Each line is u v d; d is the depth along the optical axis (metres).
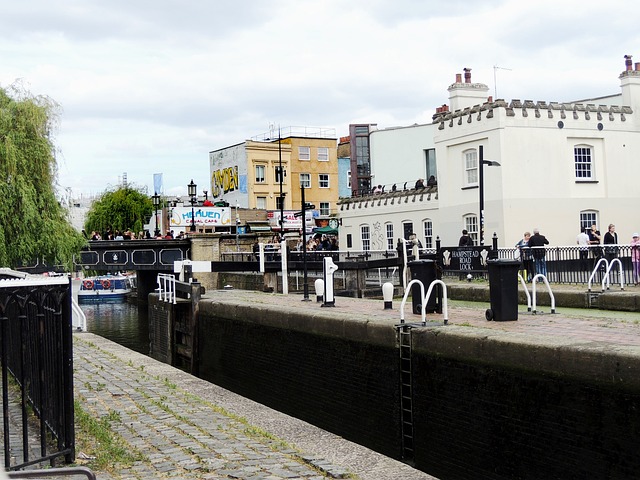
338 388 13.60
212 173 69.69
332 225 61.47
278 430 9.30
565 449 8.70
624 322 12.38
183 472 6.99
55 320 7.07
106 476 6.86
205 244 38.22
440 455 10.87
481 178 25.42
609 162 31.56
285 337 15.88
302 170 66.12
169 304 23.94
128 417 9.41
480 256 23.48
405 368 11.66
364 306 16.91
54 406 7.42
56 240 25.09
